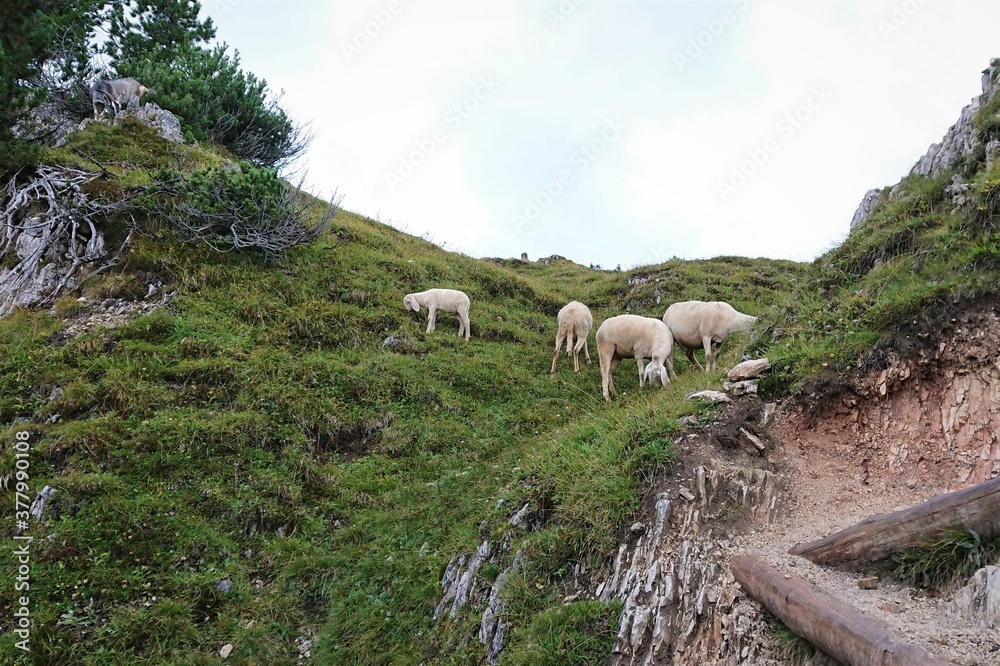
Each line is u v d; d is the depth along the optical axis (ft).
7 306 34.58
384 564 22.41
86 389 27.84
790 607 13.23
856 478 18.93
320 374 31.89
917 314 19.99
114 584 20.47
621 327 34.27
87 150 49.80
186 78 66.64
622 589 16.74
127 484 23.82
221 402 28.81
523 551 19.06
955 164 28.73
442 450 29.14
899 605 12.50
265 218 41.75
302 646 20.16
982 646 10.47
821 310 25.58
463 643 17.88
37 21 42.91
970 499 12.60
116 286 35.88
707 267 66.13
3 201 40.52
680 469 18.79
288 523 24.14
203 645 19.47
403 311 41.83
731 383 22.71
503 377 36.19
